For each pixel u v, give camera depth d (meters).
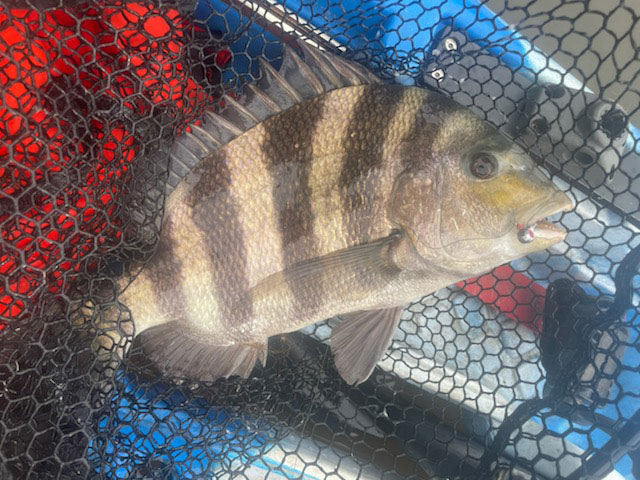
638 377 0.48
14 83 0.32
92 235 0.35
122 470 0.44
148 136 0.39
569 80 0.50
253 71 0.48
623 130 0.43
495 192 0.38
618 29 0.64
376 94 0.39
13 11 0.33
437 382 0.48
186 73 0.40
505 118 0.46
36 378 0.37
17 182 0.35
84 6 0.36
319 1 0.50
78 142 0.35
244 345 0.45
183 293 0.41
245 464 0.42
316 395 0.48
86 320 0.38
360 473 0.44
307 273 0.40
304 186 0.39
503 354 0.53
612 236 0.50
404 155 0.39
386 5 0.50
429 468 0.46
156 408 0.43
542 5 0.64
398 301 0.43
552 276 0.53
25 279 0.36
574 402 0.41
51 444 0.37
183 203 0.40
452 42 0.49
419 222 0.39
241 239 0.40
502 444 0.43
